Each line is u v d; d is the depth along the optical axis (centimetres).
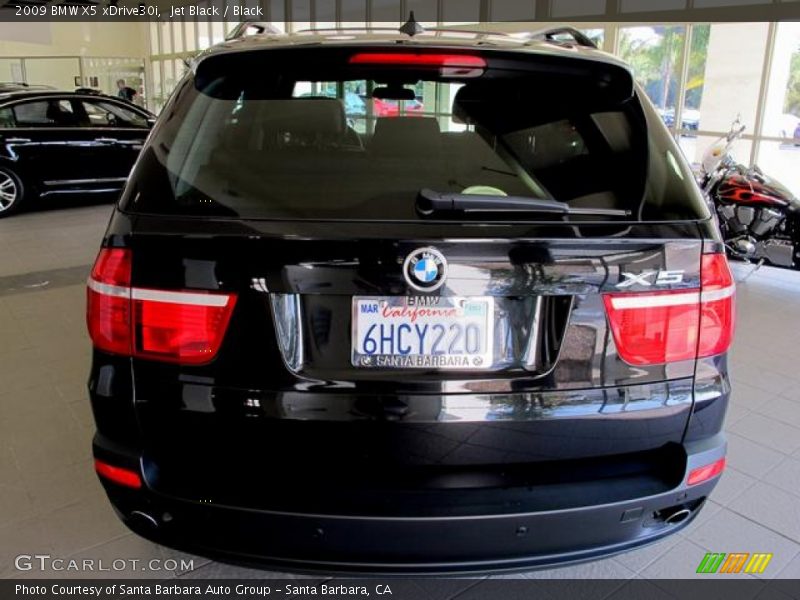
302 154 153
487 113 166
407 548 139
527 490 141
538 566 146
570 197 147
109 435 145
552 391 140
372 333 135
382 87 168
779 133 689
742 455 260
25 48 1867
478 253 133
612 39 800
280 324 134
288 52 159
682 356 146
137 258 137
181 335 137
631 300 141
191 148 154
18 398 296
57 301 437
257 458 140
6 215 734
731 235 482
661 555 204
